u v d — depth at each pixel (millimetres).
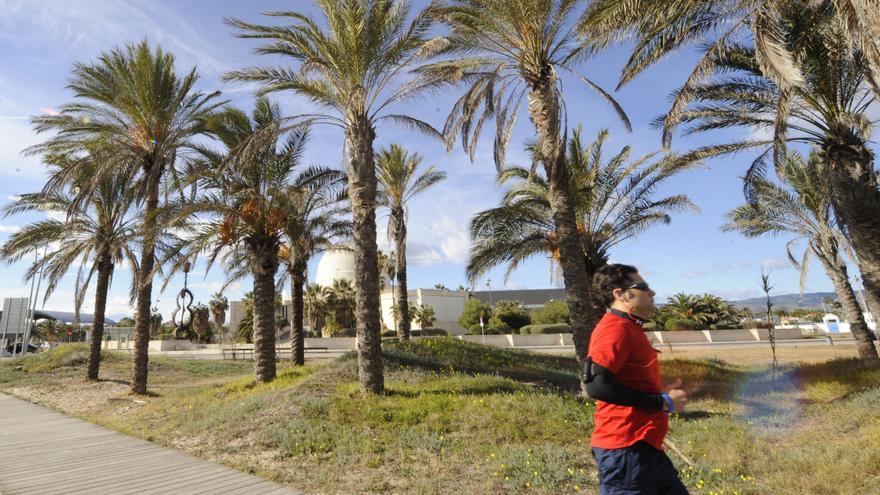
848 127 10008
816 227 17812
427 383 11062
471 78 12383
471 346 18875
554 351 32969
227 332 65562
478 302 63250
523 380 13008
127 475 5988
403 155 20281
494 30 11391
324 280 71125
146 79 14820
